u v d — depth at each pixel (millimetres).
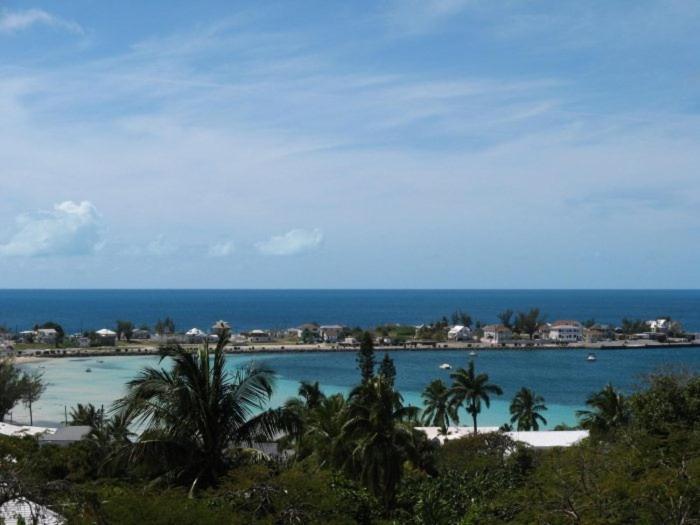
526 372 175125
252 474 21812
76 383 151250
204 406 21984
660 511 21938
